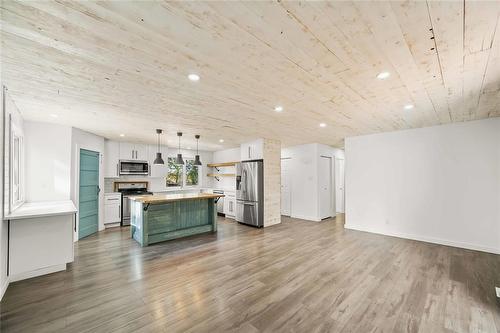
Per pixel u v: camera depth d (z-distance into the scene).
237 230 5.39
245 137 5.66
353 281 2.74
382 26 1.50
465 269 3.09
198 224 5.15
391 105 3.11
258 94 2.70
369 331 1.85
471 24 1.46
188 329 1.88
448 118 3.83
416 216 4.59
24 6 1.29
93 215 5.13
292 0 1.26
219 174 7.94
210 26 1.49
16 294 2.45
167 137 5.57
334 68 2.07
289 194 7.32
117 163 5.94
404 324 1.94
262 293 2.46
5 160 2.62
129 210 5.95
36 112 3.44
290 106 3.14
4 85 2.44
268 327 1.90
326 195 7.05
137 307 2.20
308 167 6.76
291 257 3.57
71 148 4.33
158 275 2.92
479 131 3.94
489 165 3.86
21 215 2.72
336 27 1.51
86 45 1.70
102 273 2.99
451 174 4.21
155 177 6.92
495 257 3.56
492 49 1.74
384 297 2.38
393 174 4.90
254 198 5.73
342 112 3.44
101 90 2.58
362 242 4.38
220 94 2.70
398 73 2.16
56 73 2.17
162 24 1.47
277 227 5.71
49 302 2.29
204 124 4.21
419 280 2.76
